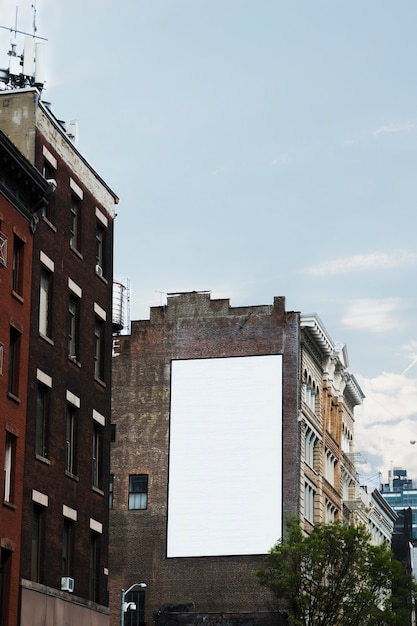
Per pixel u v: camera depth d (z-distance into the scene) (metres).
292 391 86.12
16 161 45.81
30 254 48.09
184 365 88.31
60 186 51.78
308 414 88.44
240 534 84.00
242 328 88.12
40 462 47.59
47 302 49.97
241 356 87.56
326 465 95.50
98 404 54.53
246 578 82.69
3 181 45.72
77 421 51.84
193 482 85.81
